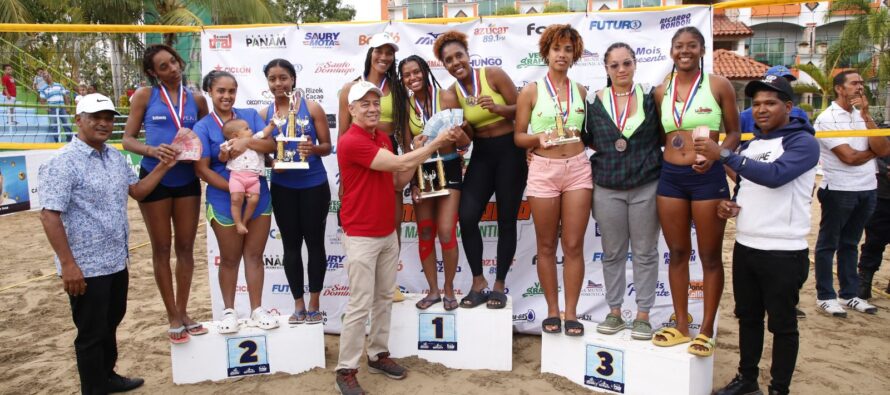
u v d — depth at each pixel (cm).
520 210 490
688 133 351
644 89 379
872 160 527
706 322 367
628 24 463
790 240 330
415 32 485
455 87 420
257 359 414
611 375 377
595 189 383
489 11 3391
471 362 422
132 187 372
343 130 422
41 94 1353
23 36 1479
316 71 493
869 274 572
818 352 454
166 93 392
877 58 1777
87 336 357
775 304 337
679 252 369
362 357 446
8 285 707
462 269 499
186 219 396
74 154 340
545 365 409
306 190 413
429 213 422
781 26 2484
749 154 347
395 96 408
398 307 428
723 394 364
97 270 350
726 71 1462
